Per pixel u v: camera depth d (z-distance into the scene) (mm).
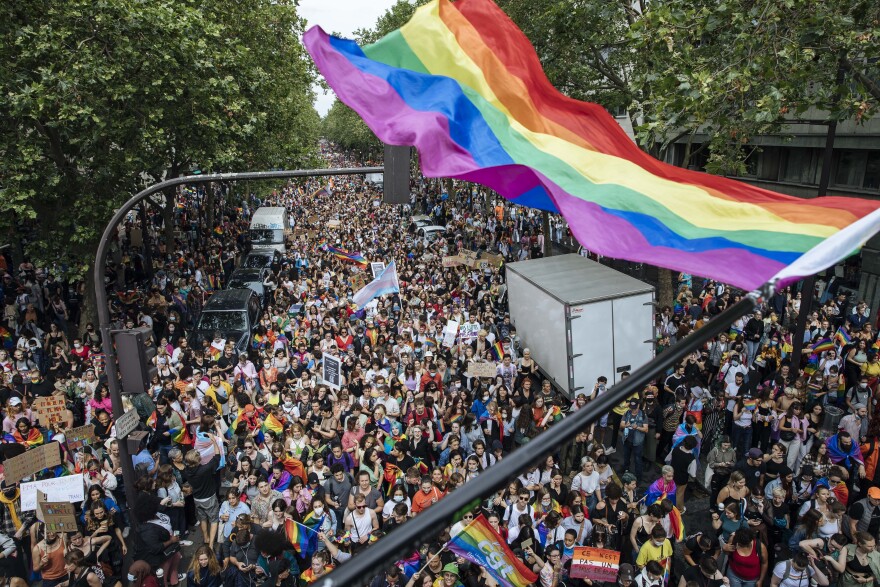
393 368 14086
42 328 21484
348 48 4941
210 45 19844
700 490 12086
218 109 21000
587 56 21141
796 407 11406
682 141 34094
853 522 8867
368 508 9172
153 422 12523
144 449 11023
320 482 10156
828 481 9703
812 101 12227
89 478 10117
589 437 11836
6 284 23625
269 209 36000
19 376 14172
